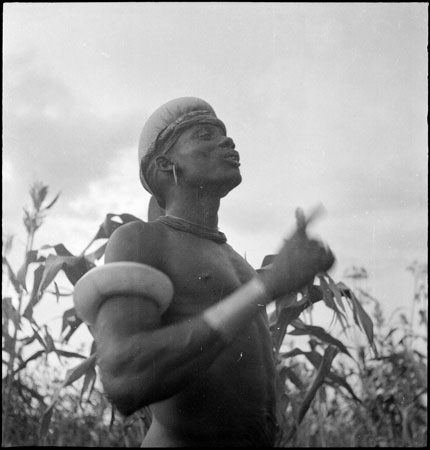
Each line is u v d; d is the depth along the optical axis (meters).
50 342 3.49
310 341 3.61
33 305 3.50
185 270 3.14
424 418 3.47
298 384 3.57
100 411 3.40
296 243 3.00
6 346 3.45
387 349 3.56
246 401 3.06
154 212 3.60
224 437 3.03
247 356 3.10
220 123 3.46
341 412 3.52
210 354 2.92
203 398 3.04
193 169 3.36
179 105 3.46
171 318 3.04
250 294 2.99
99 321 2.95
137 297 2.97
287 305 3.58
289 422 3.43
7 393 3.37
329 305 3.52
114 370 2.87
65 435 3.34
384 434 3.46
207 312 2.98
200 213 3.36
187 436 3.03
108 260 3.14
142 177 3.48
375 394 3.53
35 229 3.55
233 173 3.38
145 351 2.86
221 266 3.20
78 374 3.43
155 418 3.11
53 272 3.50
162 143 3.40
